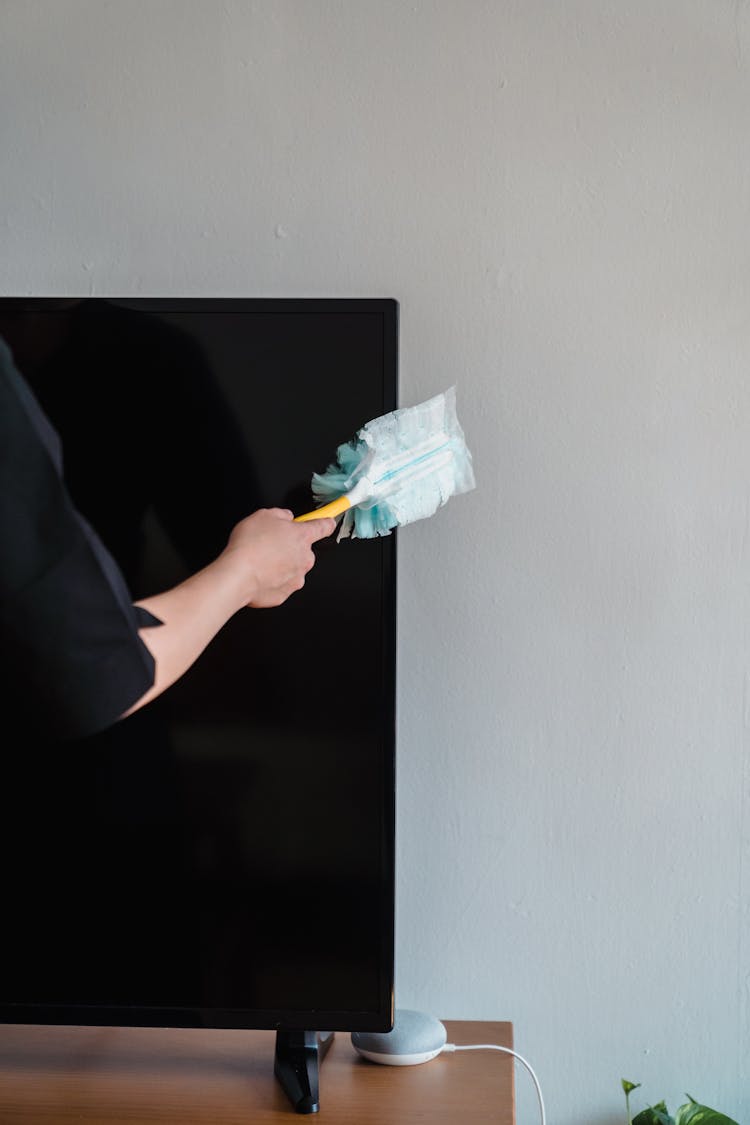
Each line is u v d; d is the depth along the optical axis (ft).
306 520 4.11
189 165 5.40
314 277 5.37
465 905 5.41
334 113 5.34
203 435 4.63
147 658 2.91
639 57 5.24
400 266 5.34
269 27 5.35
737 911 5.33
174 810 4.69
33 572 2.65
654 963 5.37
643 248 5.27
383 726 4.62
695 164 5.24
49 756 4.72
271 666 4.64
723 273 5.25
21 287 5.45
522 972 5.41
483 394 5.34
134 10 5.39
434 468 4.55
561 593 5.35
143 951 4.72
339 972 4.65
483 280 5.32
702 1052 5.36
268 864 4.67
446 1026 5.30
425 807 5.41
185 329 4.62
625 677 5.34
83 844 4.73
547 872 5.39
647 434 5.29
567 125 5.27
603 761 5.36
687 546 5.30
